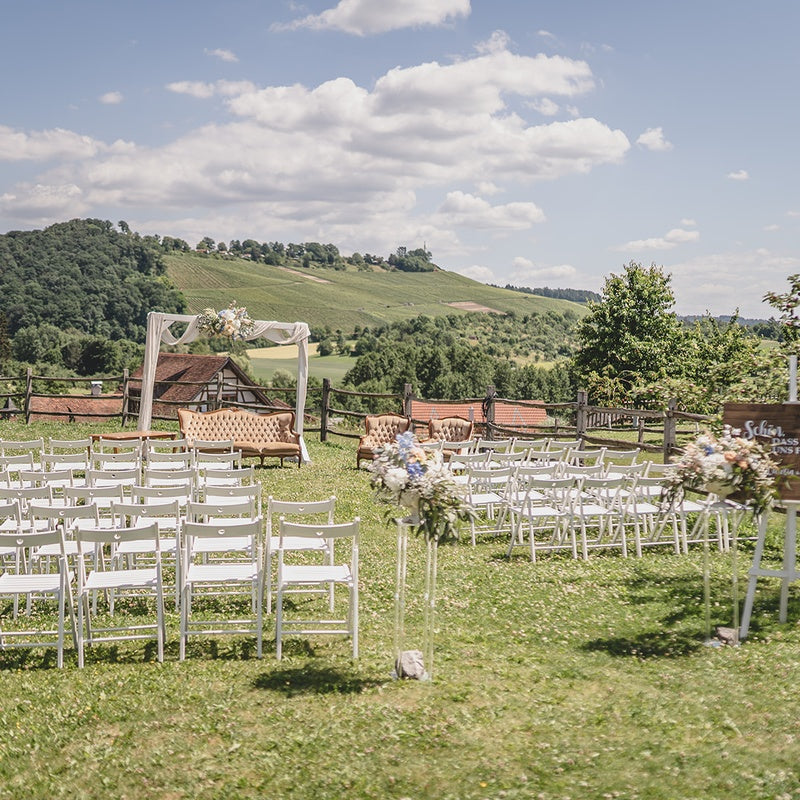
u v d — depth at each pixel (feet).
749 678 18.26
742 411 22.50
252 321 53.01
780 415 22.00
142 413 52.65
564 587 26.53
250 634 22.54
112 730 16.66
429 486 18.95
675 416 42.09
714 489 20.81
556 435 53.57
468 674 19.26
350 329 356.38
